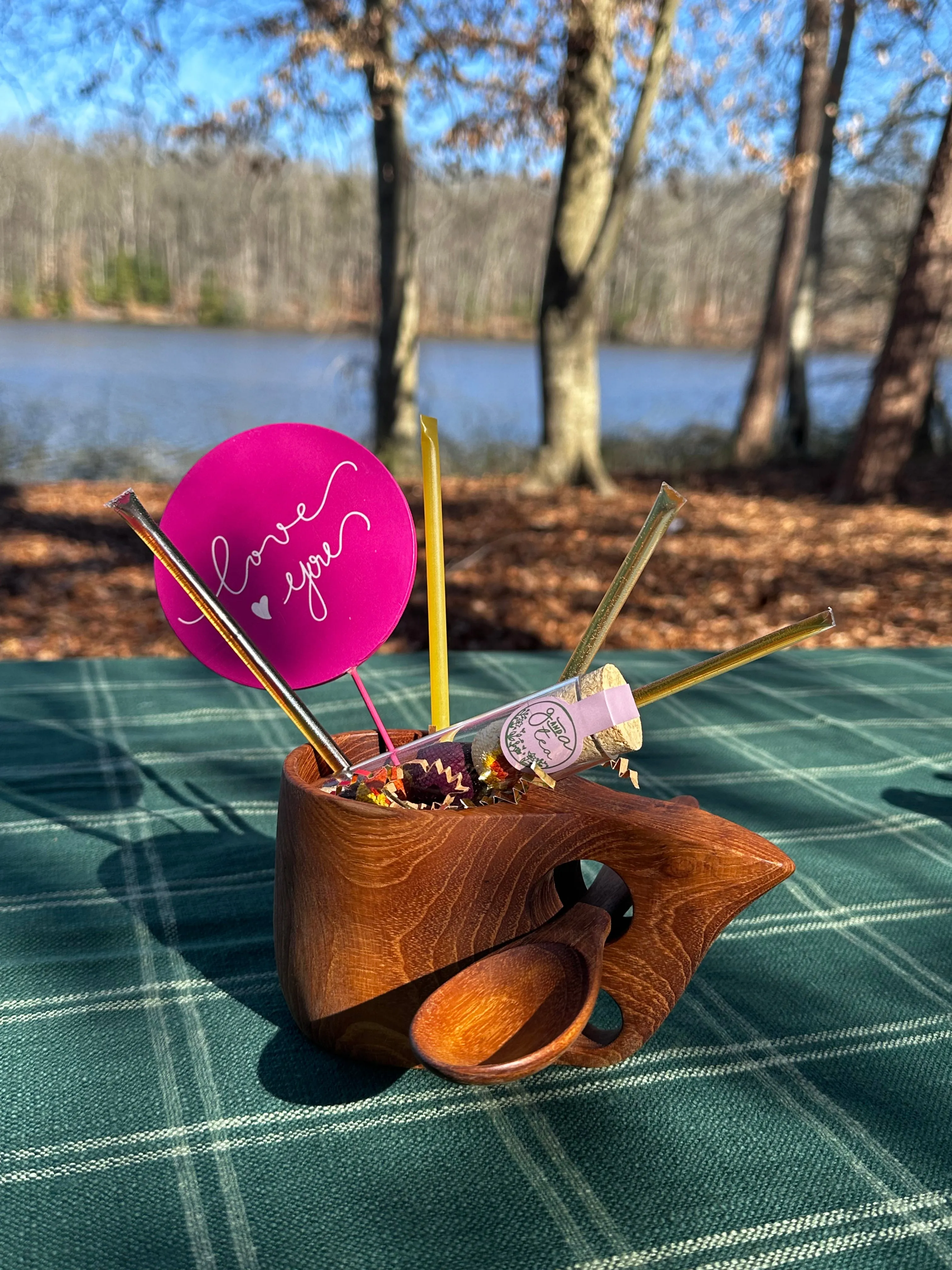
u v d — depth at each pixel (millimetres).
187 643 336
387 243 2561
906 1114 310
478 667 825
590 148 2191
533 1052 237
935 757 631
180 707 688
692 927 297
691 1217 266
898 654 916
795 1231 263
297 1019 321
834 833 515
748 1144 294
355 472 327
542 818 291
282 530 327
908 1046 345
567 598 1385
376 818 284
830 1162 288
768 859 289
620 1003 306
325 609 329
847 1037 349
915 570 1562
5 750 596
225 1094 307
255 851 472
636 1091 316
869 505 2256
